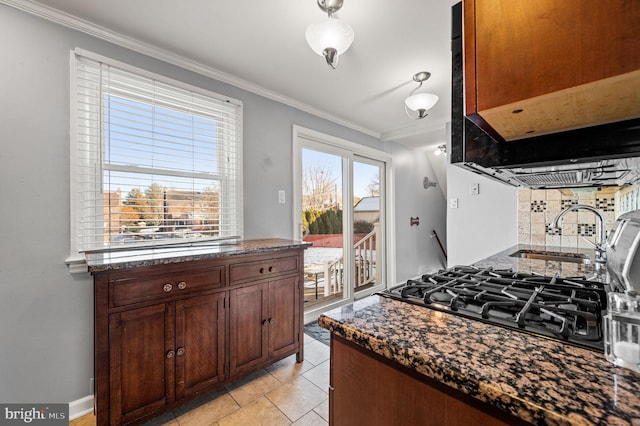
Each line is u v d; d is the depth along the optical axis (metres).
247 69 2.11
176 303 1.48
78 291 1.54
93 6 1.46
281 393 1.74
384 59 1.97
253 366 1.79
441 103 2.75
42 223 1.45
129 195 1.76
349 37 1.42
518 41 0.53
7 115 1.37
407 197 4.29
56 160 1.49
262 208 2.44
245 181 2.32
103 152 1.66
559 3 0.49
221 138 2.20
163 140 1.91
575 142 0.71
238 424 1.49
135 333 1.35
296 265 2.05
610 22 0.44
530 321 0.72
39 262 1.44
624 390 0.43
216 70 2.11
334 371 0.76
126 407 1.32
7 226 1.37
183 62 1.96
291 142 2.69
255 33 1.69
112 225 1.69
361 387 0.69
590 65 0.46
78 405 1.53
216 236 2.17
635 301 0.54
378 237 3.88
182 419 1.52
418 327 0.68
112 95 1.69
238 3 1.45
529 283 1.04
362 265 3.67
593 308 0.78
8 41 1.38
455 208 3.11
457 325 0.69
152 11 1.50
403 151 4.21
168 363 1.45
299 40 1.76
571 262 1.65
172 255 1.50
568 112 0.58
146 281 1.38
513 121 0.64
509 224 2.69
